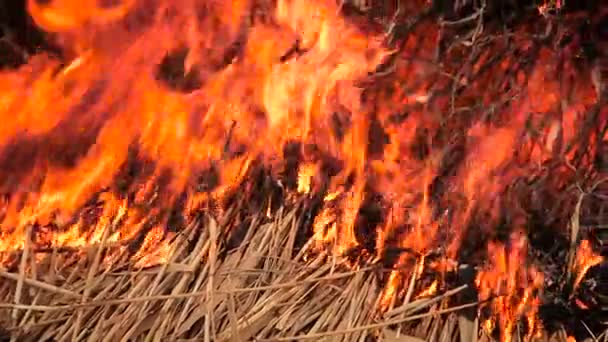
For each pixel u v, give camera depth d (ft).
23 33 34.17
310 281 27.07
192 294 26.22
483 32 33.63
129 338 25.84
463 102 31.83
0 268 27.37
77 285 27.32
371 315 26.89
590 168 29.58
